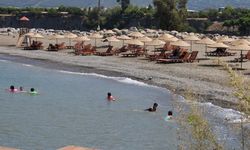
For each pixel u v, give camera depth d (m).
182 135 12.50
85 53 87.06
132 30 122.69
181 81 56.81
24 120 37.50
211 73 62.03
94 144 30.67
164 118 38.50
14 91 53.25
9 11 181.62
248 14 144.62
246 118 9.00
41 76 66.06
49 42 107.06
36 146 29.92
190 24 152.00
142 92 52.34
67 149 9.44
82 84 58.62
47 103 45.78
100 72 67.69
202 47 94.31
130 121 37.72
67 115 39.88
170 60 73.81
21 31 117.81
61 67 74.00
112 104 45.41
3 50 95.75
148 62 75.44
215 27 148.00
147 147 29.95
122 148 29.84
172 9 143.00
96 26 168.62
